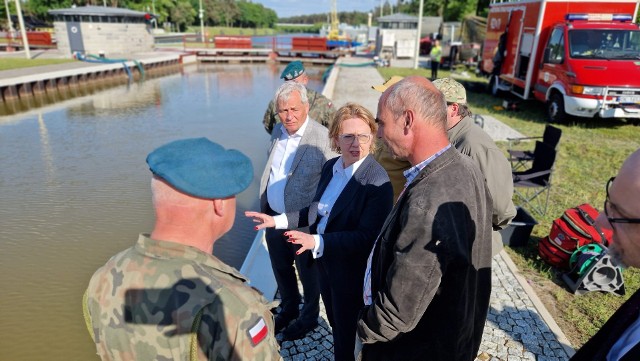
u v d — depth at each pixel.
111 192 7.11
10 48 31.30
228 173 1.27
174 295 1.15
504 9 13.86
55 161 8.82
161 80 23.05
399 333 1.68
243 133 11.12
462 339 1.62
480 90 15.70
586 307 3.43
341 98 13.43
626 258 1.23
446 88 2.69
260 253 4.17
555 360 2.84
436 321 1.59
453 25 28.95
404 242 1.50
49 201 6.73
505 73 13.61
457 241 1.46
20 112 14.24
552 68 10.49
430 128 1.57
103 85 20.91
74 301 4.25
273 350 1.24
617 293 3.57
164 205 1.23
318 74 26.89
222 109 14.57
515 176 5.10
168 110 14.46
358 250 2.28
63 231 5.72
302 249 2.25
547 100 10.66
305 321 3.10
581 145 8.38
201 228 1.27
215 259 1.27
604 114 9.42
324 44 32.78
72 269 4.84
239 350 1.15
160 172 1.20
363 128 2.29
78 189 7.25
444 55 23.62
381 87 2.97
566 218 3.93
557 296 3.55
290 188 3.02
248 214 2.62
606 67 9.42
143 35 32.38
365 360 1.88
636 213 1.17
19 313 4.05
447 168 1.54
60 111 14.40
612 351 1.25
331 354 2.95
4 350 3.58
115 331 1.21
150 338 1.16
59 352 3.57
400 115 1.59
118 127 11.92
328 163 2.65
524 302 3.45
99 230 5.76
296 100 2.89
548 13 11.06
